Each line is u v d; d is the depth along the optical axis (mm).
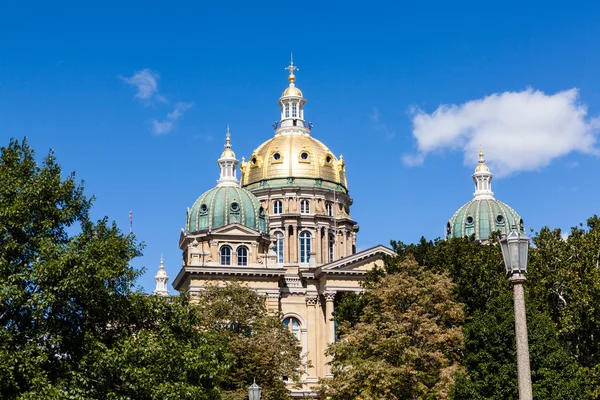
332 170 126625
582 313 64125
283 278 100438
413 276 71062
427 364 66500
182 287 102312
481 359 59219
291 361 77125
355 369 64500
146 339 41906
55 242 42375
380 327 68312
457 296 72000
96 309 41750
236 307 79750
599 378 60969
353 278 100750
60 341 39906
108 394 38750
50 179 43219
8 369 36562
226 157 114312
